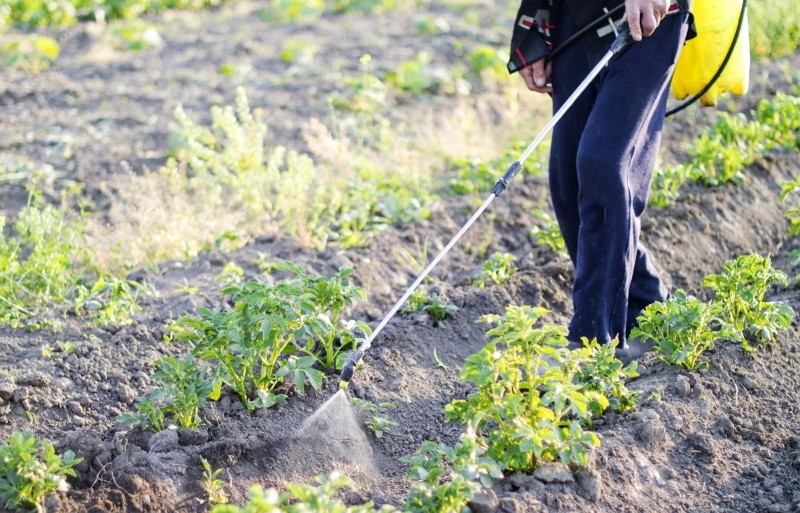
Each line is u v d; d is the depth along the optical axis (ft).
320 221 29.14
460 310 22.88
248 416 18.65
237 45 50.34
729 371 19.63
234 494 16.85
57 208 31.24
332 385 19.67
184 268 26.43
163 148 36.01
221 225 28.55
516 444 16.16
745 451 17.93
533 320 16.55
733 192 28.58
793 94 35.27
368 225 28.68
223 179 30.30
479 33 51.06
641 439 17.71
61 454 17.08
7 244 26.27
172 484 16.75
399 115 39.01
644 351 20.88
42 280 24.90
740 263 20.22
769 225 27.89
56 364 20.54
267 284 18.56
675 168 28.71
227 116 30.68
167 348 21.38
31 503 15.76
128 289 23.80
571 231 21.40
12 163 33.88
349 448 18.06
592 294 19.42
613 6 19.57
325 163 34.09
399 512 15.48
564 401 16.12
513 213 29.32
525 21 20.65
